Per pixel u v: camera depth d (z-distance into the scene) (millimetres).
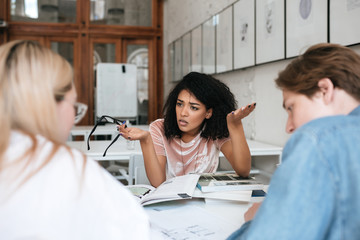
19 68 486
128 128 1233
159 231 824
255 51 2699
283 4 2295
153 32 5797
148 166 1291
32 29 5430
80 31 5539
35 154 456
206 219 914
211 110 1421
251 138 2988
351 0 1696
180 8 4984
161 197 997
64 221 435
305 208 467
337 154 485
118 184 524
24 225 420
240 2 2934
